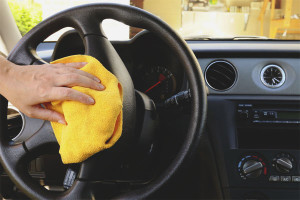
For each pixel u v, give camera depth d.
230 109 1.01
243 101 1.01
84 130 0.54
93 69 0.58
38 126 0.86
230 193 0.97
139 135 0.71
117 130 0.57
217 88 1.03
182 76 0.97
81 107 0.54
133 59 0.97
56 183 1.01
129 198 0.62
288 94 1.02
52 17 0.69
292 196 0.95
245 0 6.37
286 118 1.01
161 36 0.68
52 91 0.55
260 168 0.95
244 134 1.03
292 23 5.67
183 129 0.92
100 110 0.54
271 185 0.96
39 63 0.69
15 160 0.66
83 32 0.66
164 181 0.62
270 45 1.05
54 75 0.56
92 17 0.67
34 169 0.98
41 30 0.70
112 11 0.67
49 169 0.98
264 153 0.97
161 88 0.99
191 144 0.63
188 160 0.63
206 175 1.00
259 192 0.96
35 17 2.09
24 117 0.86
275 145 1.01
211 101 1.02
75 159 0.55
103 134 0.54
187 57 0.66
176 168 0.63
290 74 1.03
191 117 0.65
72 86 0.56
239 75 1.03
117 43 0.92
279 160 0.95
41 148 0.67
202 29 5.86
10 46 1.41
